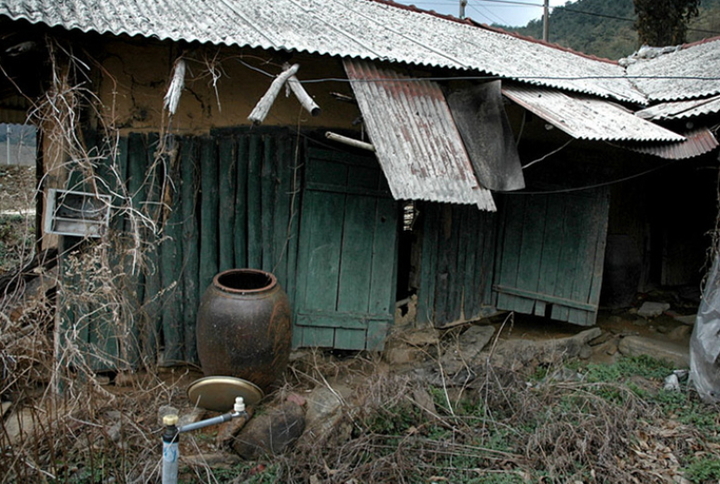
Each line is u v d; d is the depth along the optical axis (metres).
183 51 4.38
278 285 4.57
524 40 9.15
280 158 5.06
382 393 4.53
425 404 4.67
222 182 4.91
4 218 8.62
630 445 4.40
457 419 4.61
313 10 6.53
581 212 6.06
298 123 5.09
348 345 5.45
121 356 4.62
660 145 5.55
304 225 5.17
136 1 5.15
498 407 4.84
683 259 8.16
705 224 7.96
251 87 4.91
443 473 4.02
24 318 3.76
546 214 6.29
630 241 7.29
